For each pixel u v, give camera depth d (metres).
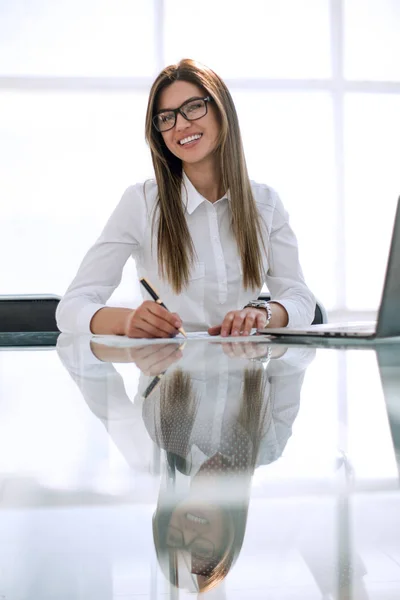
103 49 6.75
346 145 7.01
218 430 0.41
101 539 0.22
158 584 0.19
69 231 6.85
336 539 0.22
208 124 1.95
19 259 6.82
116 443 0.38
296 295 2.02
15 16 6.65
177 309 2.01
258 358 0.88
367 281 7.08
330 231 7.05
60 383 0.66
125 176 6.84
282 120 6.95
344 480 0.29
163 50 6.82
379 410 0.48
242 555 0.21
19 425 0.44
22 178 6.78
